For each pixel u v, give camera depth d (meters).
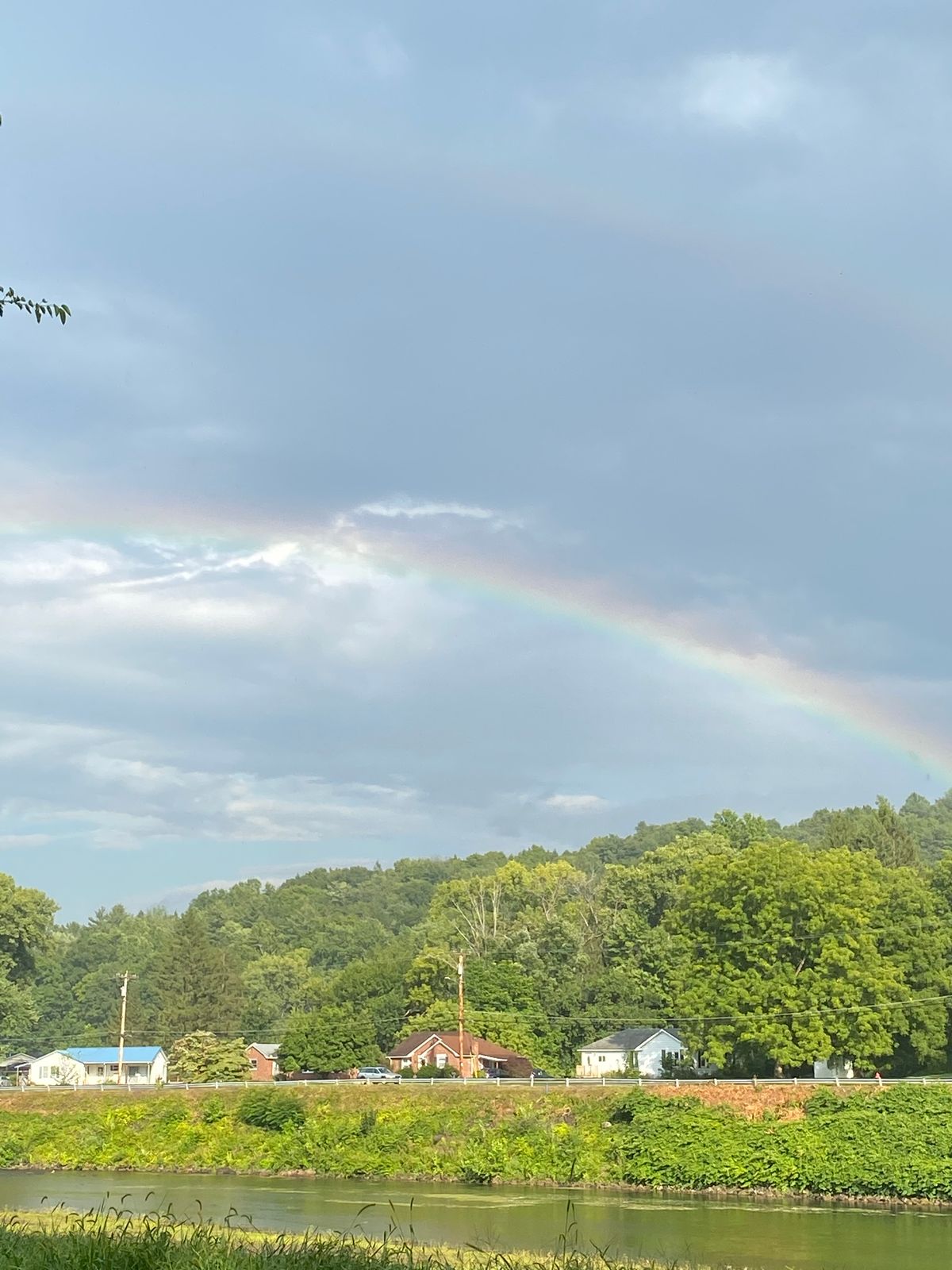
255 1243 15.09
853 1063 72.50
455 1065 90.88
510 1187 61.09
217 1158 69.62
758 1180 57.81
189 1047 98.81
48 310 15.19
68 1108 76.25
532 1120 65.88
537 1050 97.75
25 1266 12.28
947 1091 60.28
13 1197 55.66
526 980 103.50
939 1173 54.62
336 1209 51.47
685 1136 61.12
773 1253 42.97
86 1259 12.48
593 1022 97.56
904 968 73.62
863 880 74.38
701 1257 41.66
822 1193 56.53
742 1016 70.31
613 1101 66.12
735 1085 65.62
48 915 108.75
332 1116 70.75
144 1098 76.62
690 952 74.50
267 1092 74.06
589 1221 49.25
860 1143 57.56
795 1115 62.50
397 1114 69.56
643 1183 60.19
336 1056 95.06
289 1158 68.25
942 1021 72.56
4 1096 78.81
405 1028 102.50
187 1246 13.26
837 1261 41.62
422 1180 63.81
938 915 79.88
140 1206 51.28
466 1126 67.56
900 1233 47.34
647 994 100.38
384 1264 13.83
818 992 70.00
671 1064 86.38
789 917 72.25
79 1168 70.75
